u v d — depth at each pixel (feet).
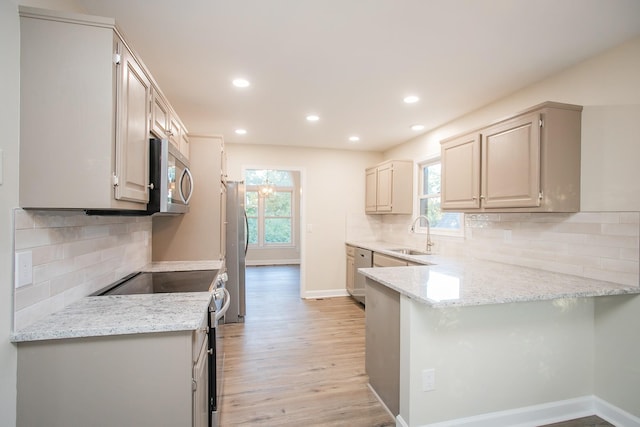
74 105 3.99
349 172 16.90
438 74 7.72
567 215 7.26
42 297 4.19
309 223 16.37
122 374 3.95
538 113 6.73
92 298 5.14
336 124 12.00
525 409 6.32
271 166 15.90
